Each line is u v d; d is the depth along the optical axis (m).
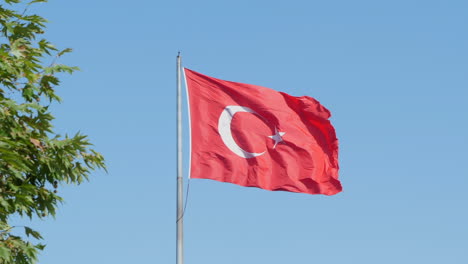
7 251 20.64
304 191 26.84
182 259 24.41
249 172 26.19
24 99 22.77
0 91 22.39
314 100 27.06
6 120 22.00
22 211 22.69
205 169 25.78
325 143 27.36
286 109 27.16
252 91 26.83
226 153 26.06
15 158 20.95
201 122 26.19
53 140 22.28
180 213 24.92
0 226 21.11
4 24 23.22
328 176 27.19
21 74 22.55
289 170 26.66
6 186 22.08
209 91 26.50
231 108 26.52
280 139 26.83
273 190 26.45
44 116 22.41
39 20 23.53
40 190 22.59
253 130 26.64
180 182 25.36
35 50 23.06
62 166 22.59
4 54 22.02
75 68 23.34
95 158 22.89
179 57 26.47
